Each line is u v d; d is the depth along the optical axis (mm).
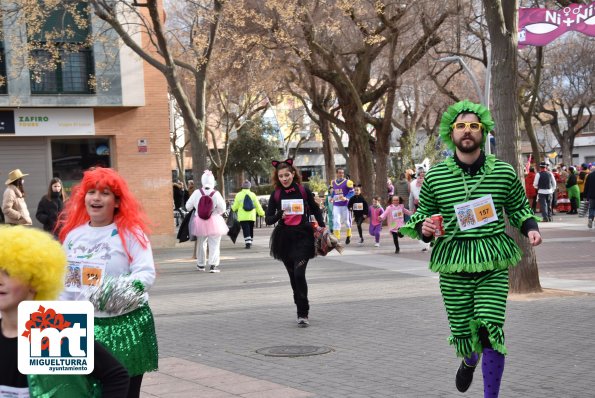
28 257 2705
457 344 5543
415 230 5680
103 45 22875
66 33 22984
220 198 16875
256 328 9688
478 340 5246
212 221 16781
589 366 7023
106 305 4301
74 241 4664
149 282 4527
